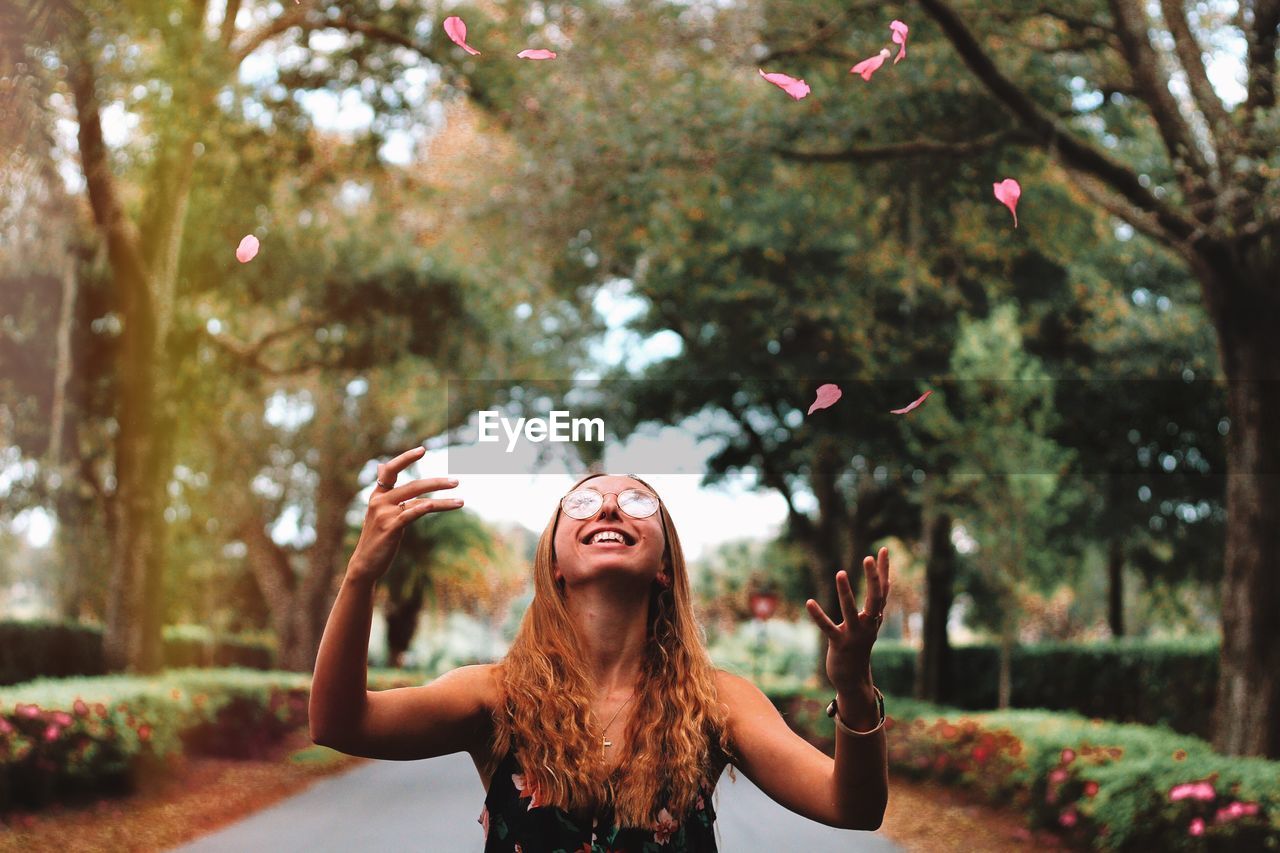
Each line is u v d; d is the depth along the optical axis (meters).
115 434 23.48
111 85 13.82
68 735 12.01
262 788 15.15
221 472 32.47
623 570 2.55
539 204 16.05
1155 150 15.87
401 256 23.80
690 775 2.46
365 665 2.26
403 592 42.72
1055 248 18.25
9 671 20.33
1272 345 12.30
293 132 18.28
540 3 15.99
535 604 2.61
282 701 19.72
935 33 14.10
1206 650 17.89
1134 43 12.30
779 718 2.59
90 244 18.64
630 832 2.44
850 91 14.62
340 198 24.94
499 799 2.48
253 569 40.91
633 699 2.55
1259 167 10.80
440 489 2.24
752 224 19.62
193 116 15.45
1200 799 9.12
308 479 35.28
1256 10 11.81
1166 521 23.59
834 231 20.27
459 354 24.92
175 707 14.45
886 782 2.28
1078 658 21.28
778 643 65.19
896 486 27.23
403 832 11.78
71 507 22.89
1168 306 23.70
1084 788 11.07
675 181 14.99
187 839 11.16
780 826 12.30
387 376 28.88
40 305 20.56
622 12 14.99
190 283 20.80
